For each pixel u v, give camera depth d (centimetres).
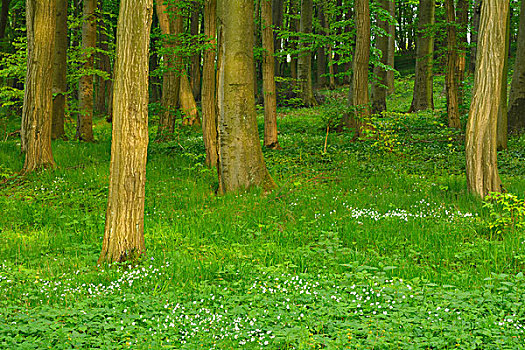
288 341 477
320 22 3909
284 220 1027
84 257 810
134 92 766
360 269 697
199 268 725
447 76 2183
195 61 3562
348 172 1469
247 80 1265
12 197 1209
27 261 789
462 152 1752
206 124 1567
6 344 449
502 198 1034
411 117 2348
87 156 1686
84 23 2203
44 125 1474
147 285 663
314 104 3397
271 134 1927
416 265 739
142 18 761
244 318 545
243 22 1254
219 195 1261
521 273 645
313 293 615
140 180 786
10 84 3288
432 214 1016
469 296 586
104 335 492
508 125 2073
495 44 1080
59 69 2061
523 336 479
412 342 471
